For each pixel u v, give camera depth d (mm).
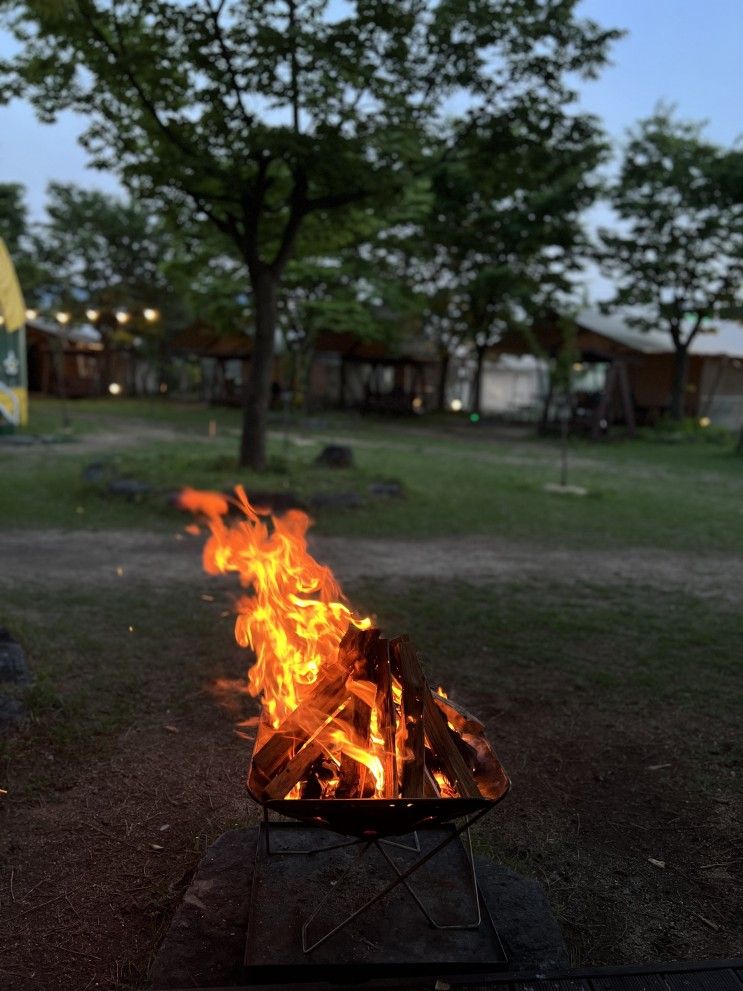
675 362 33281
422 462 19734
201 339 40000
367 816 2340
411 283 35750
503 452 23797
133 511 11656
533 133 12695
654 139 30141
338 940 2486
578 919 3066
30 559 8758
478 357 36625
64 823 3584
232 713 4812
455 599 7625
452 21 11461
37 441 21062
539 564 9406
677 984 2381
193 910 2721
